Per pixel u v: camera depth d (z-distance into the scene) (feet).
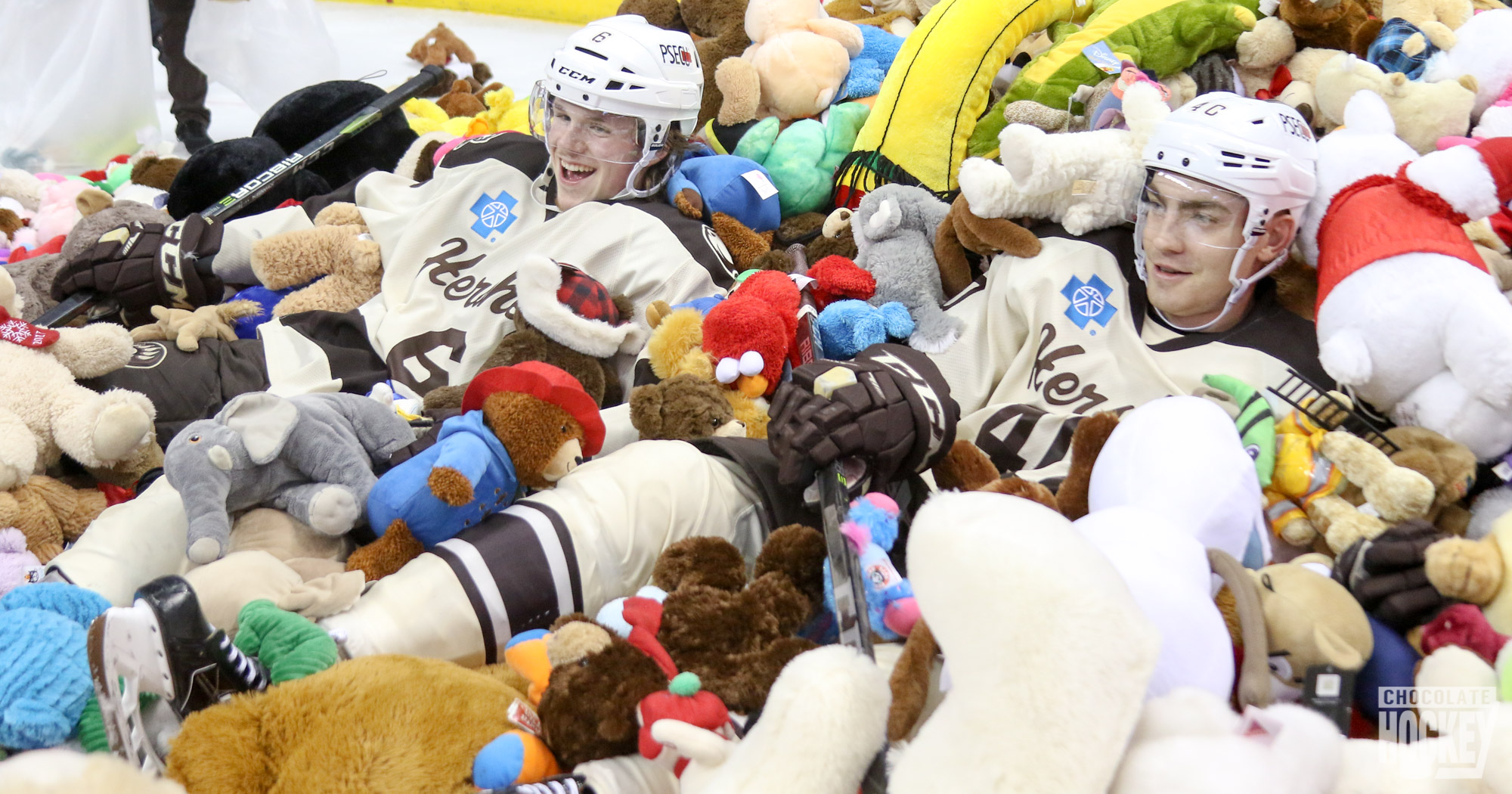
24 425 6.36
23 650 4.56
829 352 7.96
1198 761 3.23
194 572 5.24
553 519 5.68
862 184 10.11
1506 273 7.05
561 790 4.14
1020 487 5.81
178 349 7.93
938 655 4.65
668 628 5.02
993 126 9.89
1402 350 6.21
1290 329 7.25
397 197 9.95
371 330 8.86
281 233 9.49
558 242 9.05
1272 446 5.90
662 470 6.04
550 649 4.66
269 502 6.09
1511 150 6.30
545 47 21.08
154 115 14.16
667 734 3.96
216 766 3.97
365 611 5.22
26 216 11.43
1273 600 4.57
